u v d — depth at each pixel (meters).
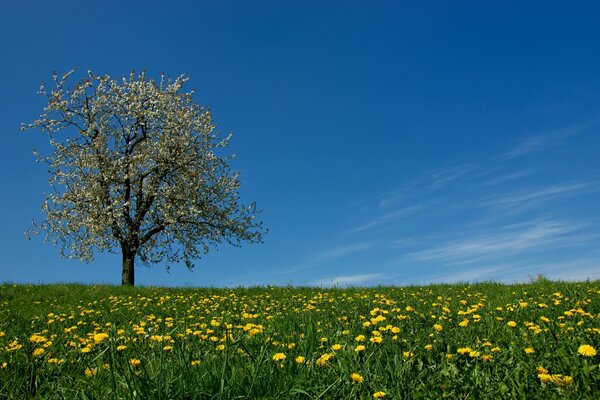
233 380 3.50
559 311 7.21
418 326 5.97
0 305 12.38
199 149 23.58
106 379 3.70
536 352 4.18
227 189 24.34
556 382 3.24
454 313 7.37
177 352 4.18
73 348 5.09
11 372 4.01
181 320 8.13
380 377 3.68
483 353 4.25
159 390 3.12
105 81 22.61
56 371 4.05
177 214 22.31
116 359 3.79
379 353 4.28
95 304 12.09
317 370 3.93
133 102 22.67
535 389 3.34
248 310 9.89
